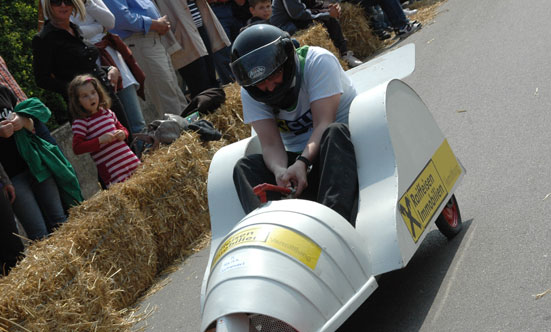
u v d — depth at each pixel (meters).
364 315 3.40
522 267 3.25
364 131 3.40
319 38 9.27
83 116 6.02
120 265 5.19
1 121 5.60
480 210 4.08
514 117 5.33
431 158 3.71
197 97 7.29
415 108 3.79
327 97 3.70
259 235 2.89
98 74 6.68
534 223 3.63
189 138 6.25
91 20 7.17
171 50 8.45
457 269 3.49
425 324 3.10
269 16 9.22
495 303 3.04
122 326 4.71
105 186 6.13
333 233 2.97
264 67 3.45
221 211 3.76
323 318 2.76
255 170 3.64
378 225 3.12
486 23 9.06
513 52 7.18
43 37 6.45
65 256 4.61
